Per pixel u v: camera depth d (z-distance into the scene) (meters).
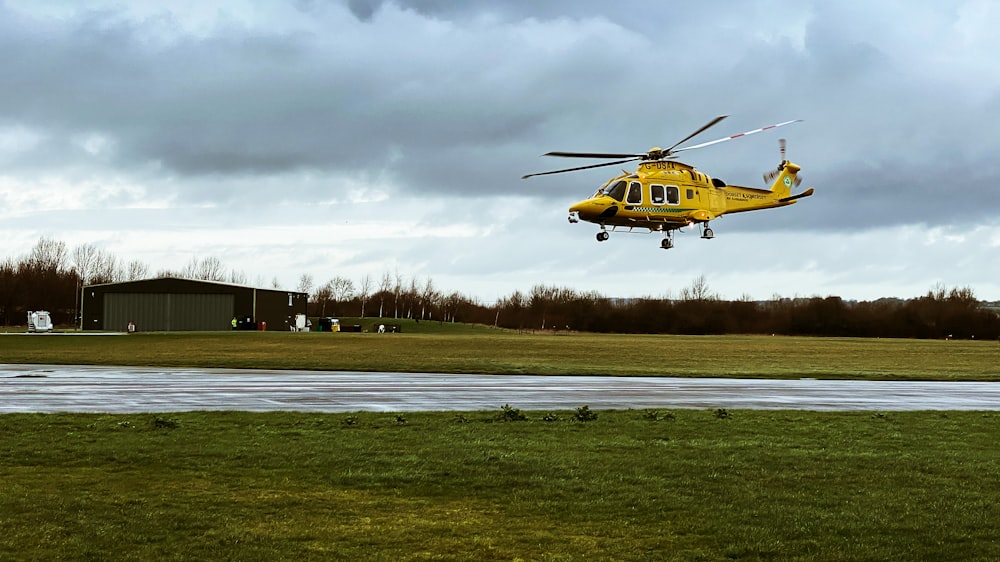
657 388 30.77
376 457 14.70
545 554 9.37
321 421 19.44
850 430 19.25
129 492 11.95
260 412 21.03
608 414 21.45
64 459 14.31
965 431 19.41
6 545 9.37
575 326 146.62
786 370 43.16
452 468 13.76
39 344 56.84
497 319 158.00
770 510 11.20
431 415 20.89
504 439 17.05
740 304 145.00
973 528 10.34
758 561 9.18
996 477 13.41
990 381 38.72
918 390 32.09
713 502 11.62
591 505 11.46
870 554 9.35
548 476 13.21
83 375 33.12
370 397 25.75
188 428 18.17
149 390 27.12
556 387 30.27
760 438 17.77
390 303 172.12
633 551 9.51
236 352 50.22
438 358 46.50
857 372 42.25
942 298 138.12
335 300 172.38
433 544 9.69
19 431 17.48
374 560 9.10
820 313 138.75
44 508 10.89
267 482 12.71
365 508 11.24
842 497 11.94
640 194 39.97
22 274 140.62
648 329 143.50
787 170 46.66
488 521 10.66
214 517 10.64
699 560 9.22
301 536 9.88
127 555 9.10
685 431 18.67
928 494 12.15
